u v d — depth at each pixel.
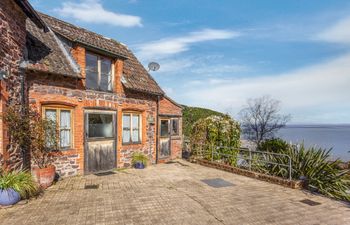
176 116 15.34
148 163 12.53
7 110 6.58
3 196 5.87
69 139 9.37
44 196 6.91
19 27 7.33
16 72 7.16
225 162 12.54
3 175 6.20
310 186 8.51
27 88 7.86
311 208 6.40
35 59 8.02
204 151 13.29
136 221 5.37
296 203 6.78
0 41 6.29
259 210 6.18
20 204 6.18
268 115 19.41
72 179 8.98
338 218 5.74
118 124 11.17
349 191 8.46
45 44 8.98
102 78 10.72
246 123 19.25
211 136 13.21
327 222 5.51
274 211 6.14
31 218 5.38
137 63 13.95
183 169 11.65
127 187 8.12
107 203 6.47
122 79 11.34
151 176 9.94
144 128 12.64
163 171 11.06
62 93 8.91
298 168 9.14
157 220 5.45
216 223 5.35
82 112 9.63
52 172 7.92
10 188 6.00
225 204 6.59
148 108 12.93
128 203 6.51
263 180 9.42
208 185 8.63
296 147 10.12
